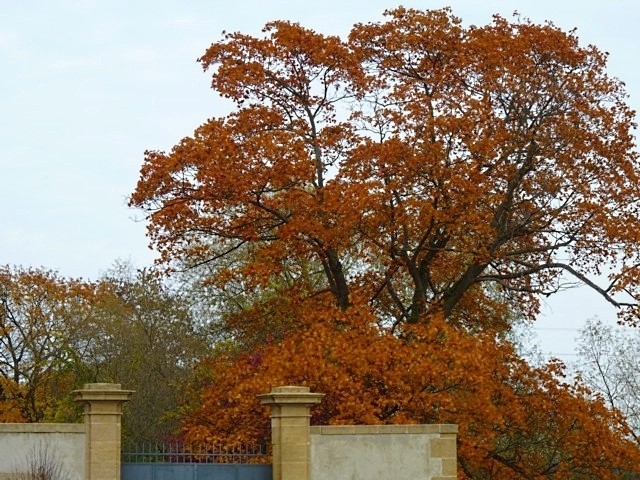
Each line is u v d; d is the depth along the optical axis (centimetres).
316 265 4297
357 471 2156
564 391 3041
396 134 3156
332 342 2891
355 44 3456
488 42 3275
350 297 3250
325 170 3378
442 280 3528
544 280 3425
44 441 2100
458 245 3206
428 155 3072
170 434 4081
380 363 2770
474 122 3125
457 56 3306
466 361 2753
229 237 3266
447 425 2194
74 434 2108
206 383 4175
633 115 3331
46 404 4400
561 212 3281
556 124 3247
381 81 3394
